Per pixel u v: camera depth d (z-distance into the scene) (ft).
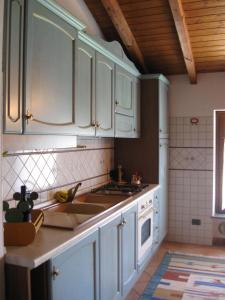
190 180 14.48
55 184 8.79
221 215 14.38
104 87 9.28
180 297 9.68
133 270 9.67
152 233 11.78
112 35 12.03
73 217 7.13
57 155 8.87
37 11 5.73
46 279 5.24
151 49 12.59
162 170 13.41
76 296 6.10
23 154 7.35
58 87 6.49
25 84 5.45
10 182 6.91
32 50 5.63
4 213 5.78
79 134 7.61
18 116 5.32
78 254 6.16
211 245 14.30
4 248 5.04
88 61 8.19
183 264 12.19
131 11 10.48
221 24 10.71
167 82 13.99
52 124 6.30
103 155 12.28
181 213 14.65
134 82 12.15
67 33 6.78
